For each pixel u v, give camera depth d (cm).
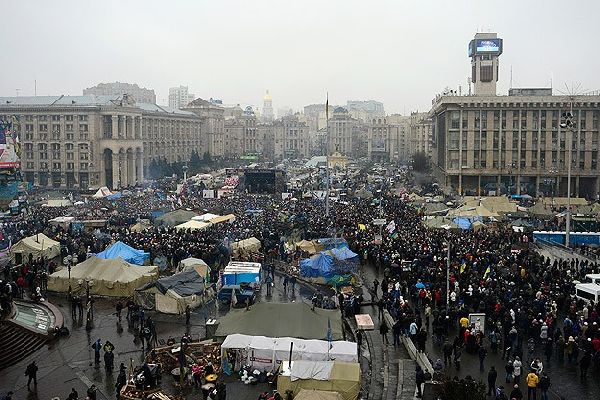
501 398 2528
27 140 15775
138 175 17088
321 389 2661
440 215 7656
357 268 5038
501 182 13088
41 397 2825
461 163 13112
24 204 8181
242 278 4528
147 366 2884
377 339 3647
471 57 15638
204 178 14250
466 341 3344
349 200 10306
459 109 13000
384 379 3045
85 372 3125
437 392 2552
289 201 9850
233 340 3125
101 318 4047
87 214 8212
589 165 12644
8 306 3781
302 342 3083
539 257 5081
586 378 2973
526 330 3406
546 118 12756
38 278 4803
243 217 7662
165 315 4116
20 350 3372
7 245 5794
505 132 12925
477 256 4828
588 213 7538
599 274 4394
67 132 15625
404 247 5272
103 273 4597
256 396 2817
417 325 3431
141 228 6831
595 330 3192
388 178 17125
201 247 5412
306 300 4469
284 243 5966
